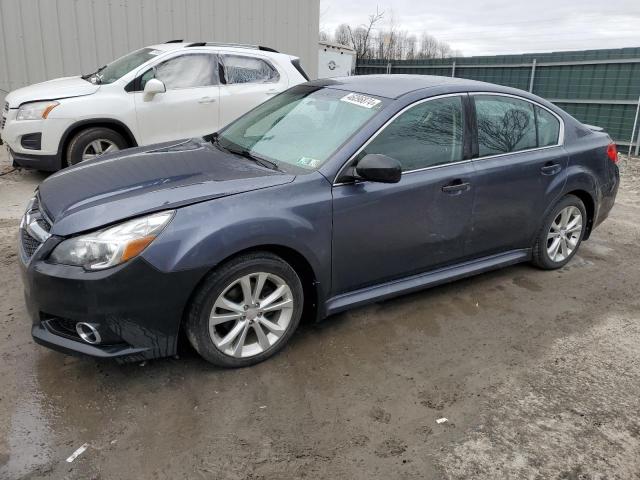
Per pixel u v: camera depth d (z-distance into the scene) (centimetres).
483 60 1551
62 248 280
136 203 289
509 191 419
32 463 247
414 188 362
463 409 296
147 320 284
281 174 330
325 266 335
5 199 653
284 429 275
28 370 313
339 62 1886
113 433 267
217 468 248
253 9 1144
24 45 956
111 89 697
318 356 339
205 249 285
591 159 480
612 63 1233
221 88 763
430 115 381
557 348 362
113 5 1012
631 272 501
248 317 315
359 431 275
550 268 486
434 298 426
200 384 306
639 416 295
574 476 251
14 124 666
